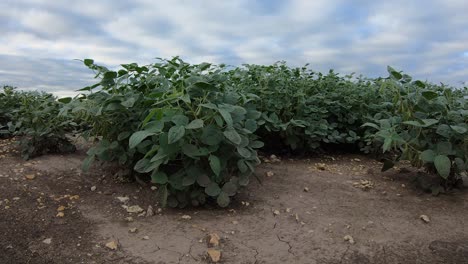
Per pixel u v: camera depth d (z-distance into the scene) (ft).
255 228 10.28
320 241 9.59
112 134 13.14
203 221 10.68
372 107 17.93
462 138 11.78
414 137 12.29
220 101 11.13
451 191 13.06
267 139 18.17
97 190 12.92
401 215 11.17
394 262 8.70
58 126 16.81
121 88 12.73
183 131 9.49
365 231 10.14
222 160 10.99
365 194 12.89
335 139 17.87
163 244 9.35
